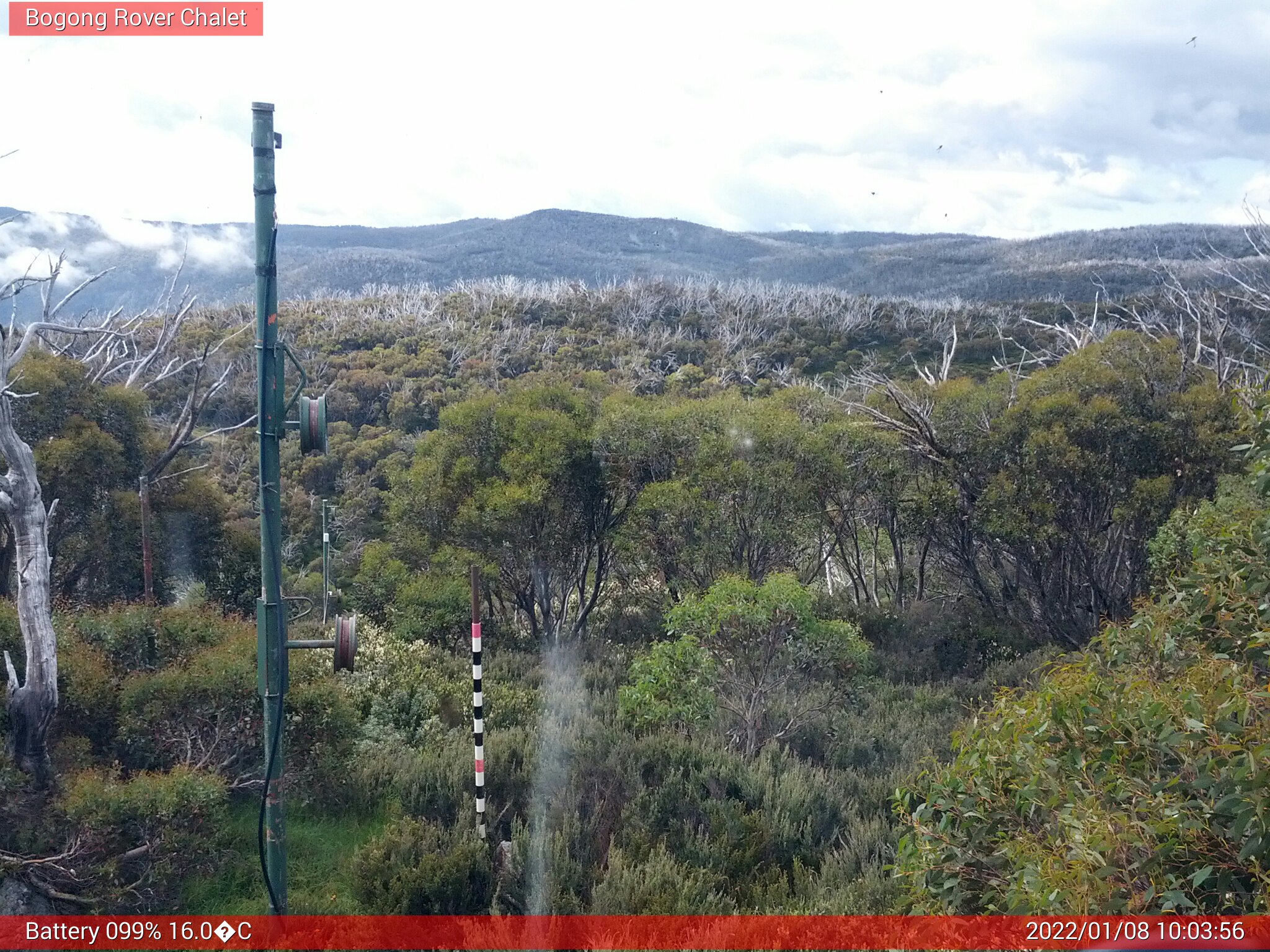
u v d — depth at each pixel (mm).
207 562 14953
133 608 9336
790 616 9289
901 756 8945
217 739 7645
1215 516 8320
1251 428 5102
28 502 6773
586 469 14422
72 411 13680
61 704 7523
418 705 9602
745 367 37438
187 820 6609
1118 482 14164
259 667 5672
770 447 14312
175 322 16750
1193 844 3523
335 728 7969
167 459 13602
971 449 15273
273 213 5508
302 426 5535
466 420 14359
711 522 13664
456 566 13477
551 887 6148
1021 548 14781
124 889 6191
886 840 6754
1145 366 15281
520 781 7590
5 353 7191
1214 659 4324
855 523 16766
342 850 7211
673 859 6410
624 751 7945
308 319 46031
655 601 15141
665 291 59375
